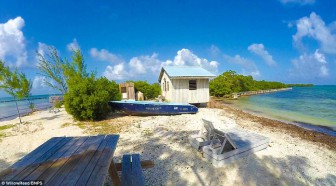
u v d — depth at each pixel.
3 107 33.69
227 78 55.94
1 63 15.04
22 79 16.17
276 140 9.84
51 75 23.19
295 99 39.25
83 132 11.84
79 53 23.52
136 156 5.82
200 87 19.89
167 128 12.12
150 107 15.88
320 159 7.71
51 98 24.06
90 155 4.05
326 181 6.12
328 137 10.90
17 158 8.23
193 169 6.74
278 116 19.14
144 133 11.06
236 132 9.41
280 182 5.97
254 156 7.67
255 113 21.03
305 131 12.07
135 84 29.84
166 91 21.20
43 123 15.07
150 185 5.83
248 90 63.53
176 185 5.84
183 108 16.48
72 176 3.12
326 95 52.97
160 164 7.14
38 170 3.35
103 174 3.20
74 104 14.45
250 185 5.82
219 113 17.69
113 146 4.62
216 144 7.96
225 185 5.84
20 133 12.09
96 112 14.93
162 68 22.09
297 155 7.97
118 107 16.02
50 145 4.72
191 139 8.75
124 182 4.33
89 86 15.17
